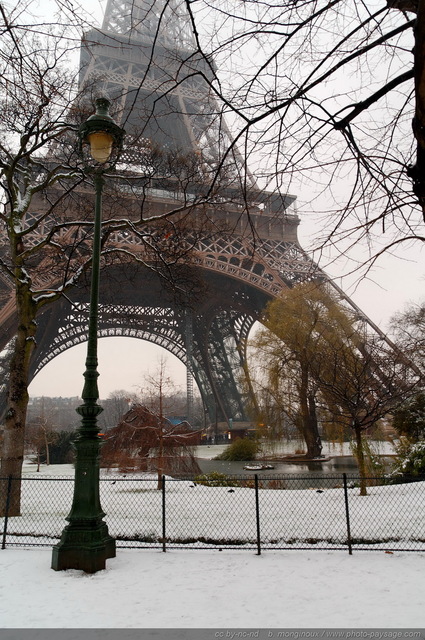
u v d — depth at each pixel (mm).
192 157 18594
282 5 5723
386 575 8219
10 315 36375
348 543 9961
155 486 22047
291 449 53500
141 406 27359
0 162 16344
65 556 8727
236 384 76750
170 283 21094
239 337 73438
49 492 20969
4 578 8148
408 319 34000
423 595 7066
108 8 44719
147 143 17031
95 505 9195
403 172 6141
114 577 8195
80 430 9367
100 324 69625
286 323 36344
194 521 13570
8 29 6523
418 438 25766
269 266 45500
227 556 9781
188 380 73188
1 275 30562
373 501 16359
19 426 15648
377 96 5734
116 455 27031
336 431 36094
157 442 26312
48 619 6266
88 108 17422
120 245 39156
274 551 10305
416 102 4141
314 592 7316
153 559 9516
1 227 26797
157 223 21547
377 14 5512
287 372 39875
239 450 44562
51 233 17406
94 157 10047
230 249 47531
